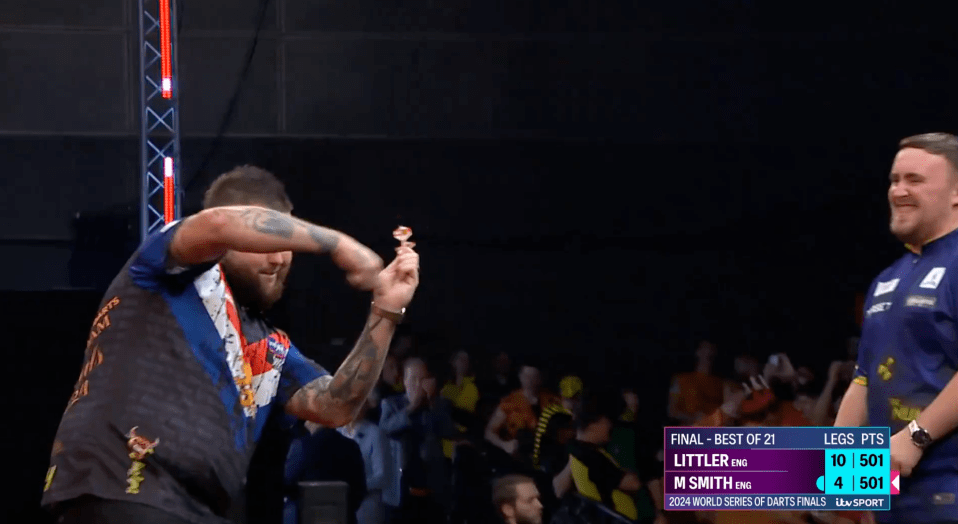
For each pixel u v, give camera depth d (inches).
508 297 500.4
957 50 498.3
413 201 497.7
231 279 91.3
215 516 84.7
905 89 500.4
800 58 501.4
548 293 502.3
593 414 282.0
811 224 503.5
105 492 80.8
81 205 472.7
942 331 128.8
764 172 503.8
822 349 499.8
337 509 131.7
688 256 505.0
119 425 82.2
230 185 91.8
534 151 501.7
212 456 84.2
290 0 489.7
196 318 86.0
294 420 100.3
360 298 476.1
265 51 488.1
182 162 483.2
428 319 496.7
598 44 500.4
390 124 496.4
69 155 472.7
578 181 503.8
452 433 328.8
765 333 502.9
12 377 332.8
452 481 310.7
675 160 504.1
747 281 504.1
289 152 490.6
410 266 96.4
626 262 504.7
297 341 470.0
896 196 134.2
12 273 464.8
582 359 499.8
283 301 469.7
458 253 499.5
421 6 495.5
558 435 310.7
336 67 492.7
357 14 493.4
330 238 83.0
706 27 501.0
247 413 88.8
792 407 318.3
